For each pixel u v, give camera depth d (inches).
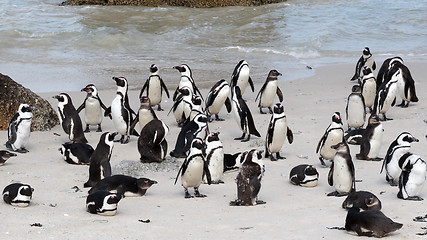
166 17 1745.8
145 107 738.2
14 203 512.7
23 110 696.4
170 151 701.9
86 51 1370.6
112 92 1009.5
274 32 1542.8
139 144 642.2
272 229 459.5
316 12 1759.4
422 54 1315.2
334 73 1157.1
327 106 911.0
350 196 501.4
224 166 623.8
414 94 900.0
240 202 523.5
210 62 1261.1
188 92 804.0
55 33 1496.1
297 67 1214.9
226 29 1599.4
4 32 1485.0
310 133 768.9
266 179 601.9
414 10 1722.4
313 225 466.9
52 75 1132.5
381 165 641.0
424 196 539.2
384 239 432.1
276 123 647.1
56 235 445.7
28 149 714.8
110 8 1867.6
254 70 1187.3
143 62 1261.1
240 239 439.2
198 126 671.8
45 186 577.9
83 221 478.6
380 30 1544.0
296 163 655.1
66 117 727.1
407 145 560.1
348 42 1440.7
